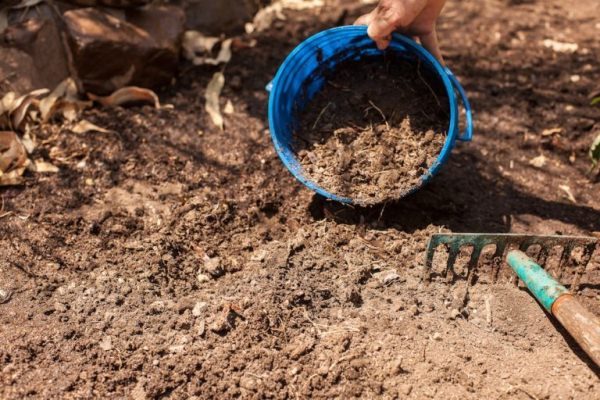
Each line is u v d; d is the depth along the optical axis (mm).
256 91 1758
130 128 1635
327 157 1406
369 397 1163
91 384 1182
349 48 1453
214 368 1200
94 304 1289
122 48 1650
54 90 1658
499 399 1153
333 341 1224
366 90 1460
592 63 1863
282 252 1372
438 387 1170
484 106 1738
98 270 1347
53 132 1608
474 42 1940
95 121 1641
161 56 1704
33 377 1188
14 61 1632
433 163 1344
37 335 1241
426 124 1410
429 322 1259
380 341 1227
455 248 1282
